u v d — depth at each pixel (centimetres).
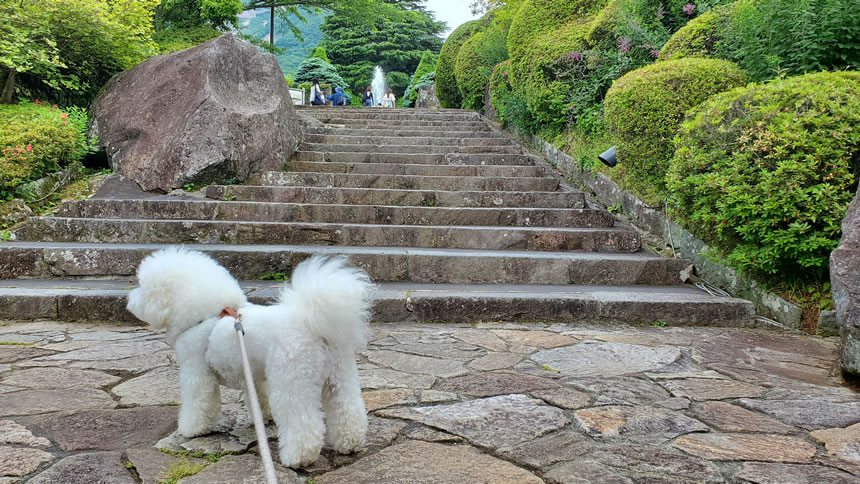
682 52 736
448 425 261
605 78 897
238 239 646
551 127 1034
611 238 657
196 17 1585
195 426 238
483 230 657
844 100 473
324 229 650
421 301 484
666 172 638
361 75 3797
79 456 224
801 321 471
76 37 916
